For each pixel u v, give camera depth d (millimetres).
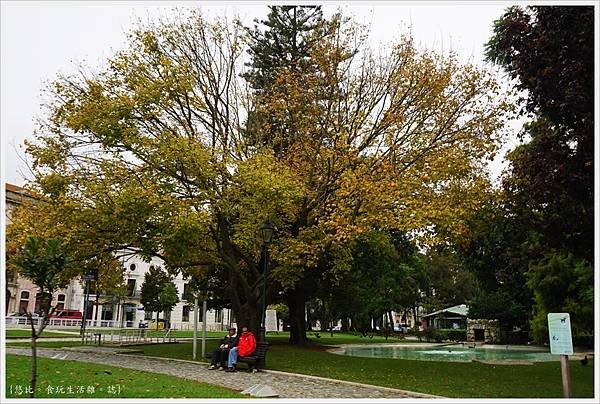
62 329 44156
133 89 18828
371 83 20625
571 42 13656
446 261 72500
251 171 17109
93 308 69188
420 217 15828
